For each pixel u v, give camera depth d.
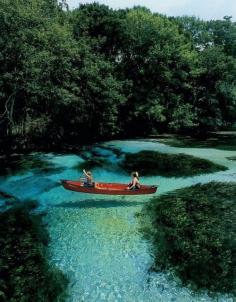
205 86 43.56
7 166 24.89
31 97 28.67
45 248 13.47
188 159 27.19
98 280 11.49
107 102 35.22
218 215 15.98
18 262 12.38
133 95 39.03
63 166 25.27
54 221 15.92
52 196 19.19
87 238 14.25
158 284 11.26
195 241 13.58
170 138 39.81
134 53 39.75
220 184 20.91
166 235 14.15
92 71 32.91
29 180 21.78
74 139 37.19
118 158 28.36
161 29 39.28
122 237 14.24
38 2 27.02
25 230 14.92
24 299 10.52
